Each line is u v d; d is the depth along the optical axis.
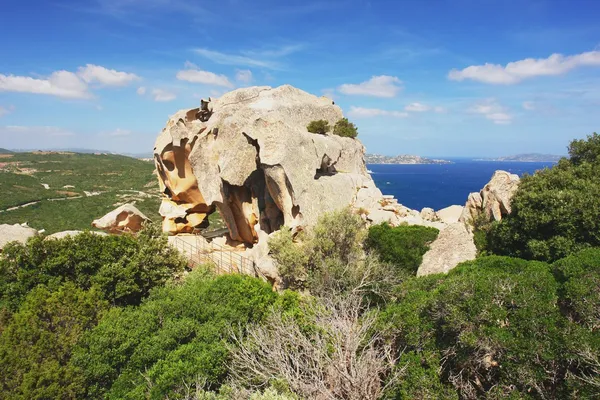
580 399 9.99
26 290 19.00
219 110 36.53
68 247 20.62
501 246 21.09
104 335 15.30
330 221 22.92
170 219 40.34
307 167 26.97
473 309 12.04
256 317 17.88
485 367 12.55
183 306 17.22
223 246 34.19
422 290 15.78
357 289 19.80
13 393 13.59
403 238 22.34
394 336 14.05
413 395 11.71
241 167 29.08
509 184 23.28
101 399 14.57
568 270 13.98
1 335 15.83
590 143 22.05
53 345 15.04
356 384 12.25
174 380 13.97
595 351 10.38
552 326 11.28
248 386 14.40
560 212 17.88
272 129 27.03
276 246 23.27
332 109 40.03
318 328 14.98
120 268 20.11
